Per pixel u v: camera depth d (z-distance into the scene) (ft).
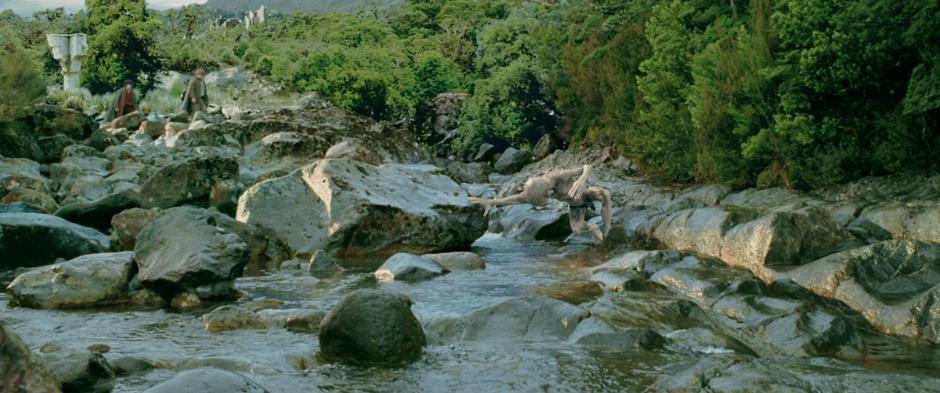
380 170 48.73
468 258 38.70
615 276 32.55
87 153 62.90
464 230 46.80
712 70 58.23
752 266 33.37
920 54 42.91
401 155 94.48
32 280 29.01
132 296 29.43
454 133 132.77
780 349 23.11
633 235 44.93
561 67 104.53
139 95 151.53
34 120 72.79
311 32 232.94
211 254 29.63
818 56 46.26
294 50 171.32
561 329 23.88
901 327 25.26
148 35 168.04
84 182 53.93
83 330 24.75
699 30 69.46
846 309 27.32
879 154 45.57
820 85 47.21
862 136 47.96
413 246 44.60
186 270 28.73
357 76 147.13
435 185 50.49
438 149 129.29
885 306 26.27
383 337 21.08
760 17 52.80
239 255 30.12
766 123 53.01
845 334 23.82
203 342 23.21
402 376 20.02
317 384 19.29
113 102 96.48
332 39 212.23
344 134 89.92
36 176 52.21
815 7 46.24
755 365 18.51
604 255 43.06
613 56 81.87
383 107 150.82
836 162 47.19
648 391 18.28
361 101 146.61
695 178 65.21
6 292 31.07
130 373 19.51
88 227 42.27
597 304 26.86
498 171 100.58
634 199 61.87
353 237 43.39
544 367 20.66
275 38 227.20
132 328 25.09
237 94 151.43
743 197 52.65
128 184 54.39
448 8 247.09
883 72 46.21
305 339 23.68
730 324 25.91
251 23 303.07
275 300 28.84
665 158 67.77
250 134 82.38
